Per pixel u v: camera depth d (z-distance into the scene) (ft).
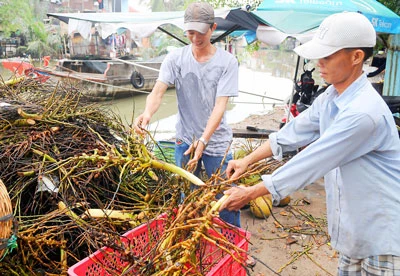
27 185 9.00
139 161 8.45
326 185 6.86
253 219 13.17
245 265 6.12
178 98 10.78
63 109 11.11
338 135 5.73
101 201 9.59
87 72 46.55
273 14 16.17
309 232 13.16
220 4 31.42
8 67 33.78
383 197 6.05
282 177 5.98
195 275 6.02
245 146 17.89
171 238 6.48
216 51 10.11
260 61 83.51
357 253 6.47
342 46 5.64
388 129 5.84
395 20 17.04
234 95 10.02
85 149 9.91
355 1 17.15
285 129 7.48
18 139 9.73
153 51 65.51
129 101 45.91
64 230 8.32
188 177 7.73
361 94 5.86
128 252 6.77
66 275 7.80
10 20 66.49
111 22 17.21
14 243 6.63
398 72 21.95
